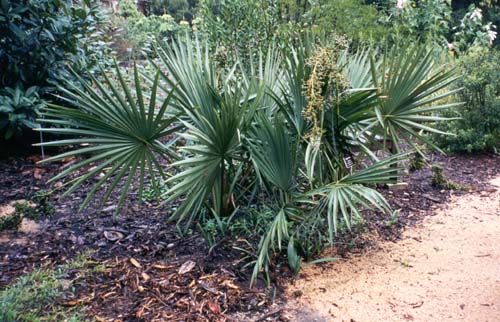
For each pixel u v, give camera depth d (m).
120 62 7.28
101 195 3.93
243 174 3.23
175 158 3.01
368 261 2.94
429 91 3.16
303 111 2.69
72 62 5.04
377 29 5.77
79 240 3.15
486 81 5.20
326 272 2.79
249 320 2.35
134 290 2.57
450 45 7.04
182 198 3.77
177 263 2.84
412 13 6.91
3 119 4.54
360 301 2.53
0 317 2.17
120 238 3.18
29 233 3.27
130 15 9.55
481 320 2.38
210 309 2.42
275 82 3.26
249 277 2.70
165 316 2.36
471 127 5.26
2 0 4.46
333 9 5.61
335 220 2.45
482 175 4.66
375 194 2.48
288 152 2.79
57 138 5.09
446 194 4.12
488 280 2.74
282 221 2.65
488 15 10.20
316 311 2.44
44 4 4.70
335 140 2.95
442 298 2.57
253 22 5.25
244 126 2.79
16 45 4.72
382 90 2.97
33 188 4.12
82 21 4.98
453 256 3.03
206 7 5.47
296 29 5.33
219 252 2.95
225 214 3.23
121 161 2.79
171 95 2.75
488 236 3.31
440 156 5.25
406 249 3.11
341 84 2.72
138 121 2.77
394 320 2.38
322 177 2.99
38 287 2.48
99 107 2.72
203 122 2.70
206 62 3.14
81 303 2.44
